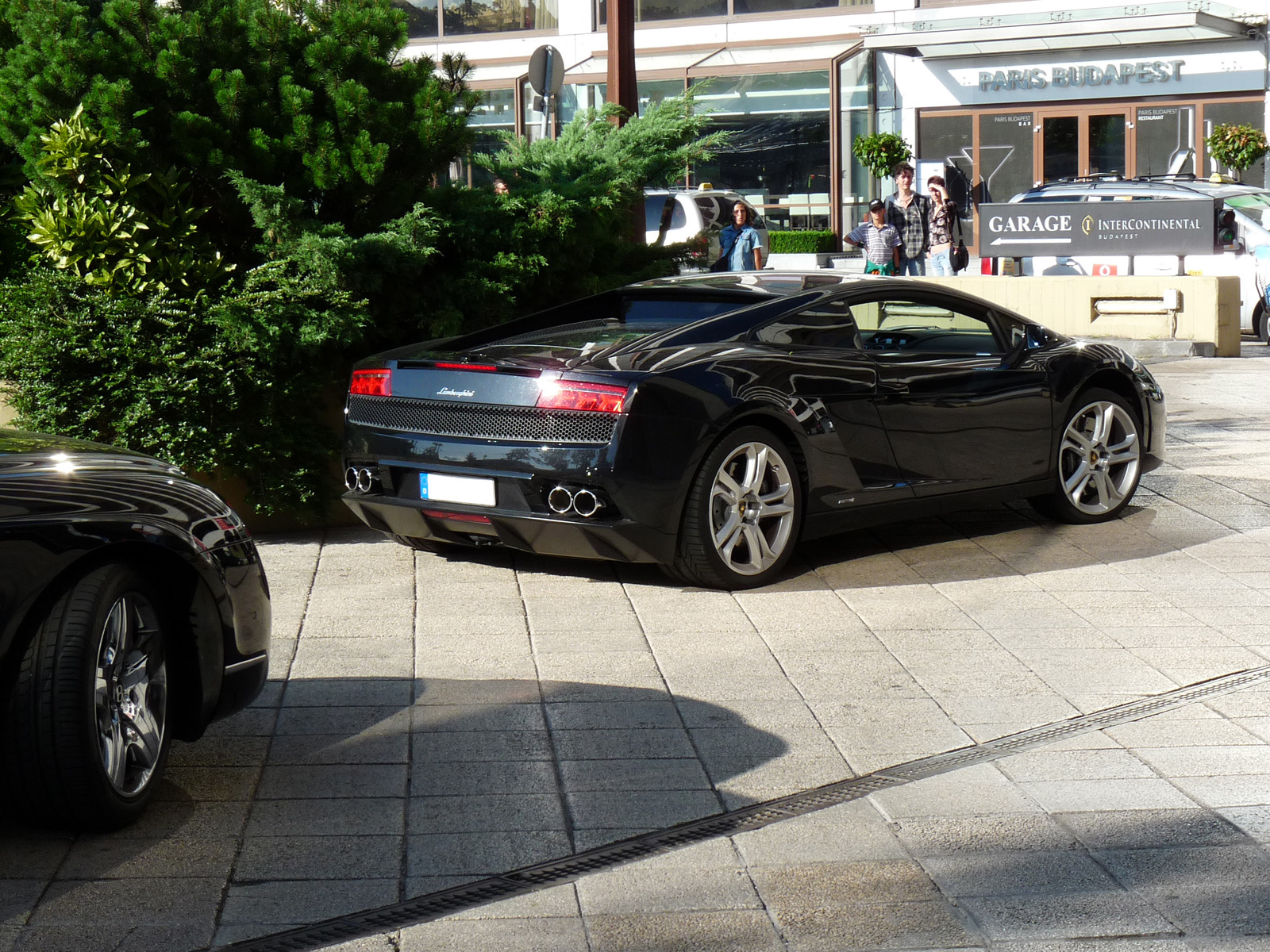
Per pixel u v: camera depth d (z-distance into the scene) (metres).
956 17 28.61
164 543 3.96
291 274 7.59
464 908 3.50
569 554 6.29
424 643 5.70
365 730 4.75
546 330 6.98
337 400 7.92
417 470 6.52
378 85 8.26
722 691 5.13
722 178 30.16
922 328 7.23
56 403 7.08
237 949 3.29
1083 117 28.42
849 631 5.86
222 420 7.32
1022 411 7.38
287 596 6.39
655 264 9.47
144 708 3.99
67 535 3.70
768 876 3.67
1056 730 4.75
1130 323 15.66
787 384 6.50
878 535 7.62
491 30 31.94
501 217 8.39
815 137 29.53
